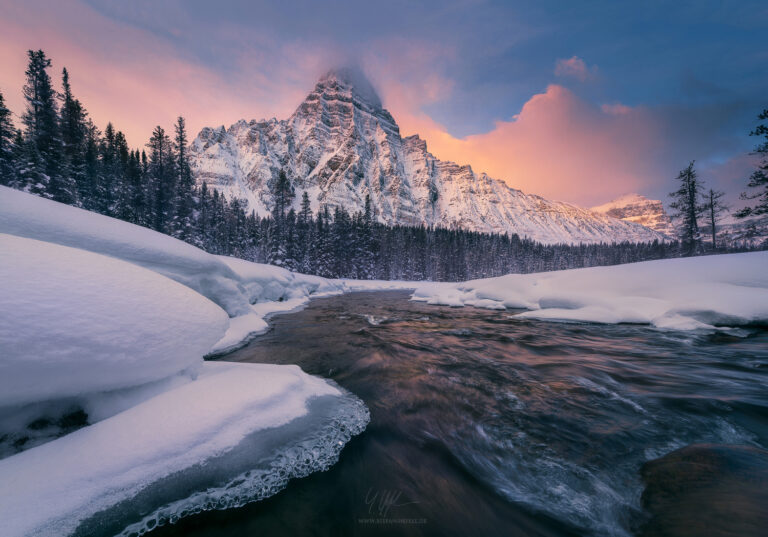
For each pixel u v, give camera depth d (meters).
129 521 1.86
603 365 5.92
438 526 2.08
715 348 6.79
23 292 2.28
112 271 3.08
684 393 4.41
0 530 1.55
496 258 74.00
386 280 50.81
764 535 1.69
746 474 2.35
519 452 2.99
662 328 8.79
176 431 2.48
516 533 2.03
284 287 16.75
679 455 2.79
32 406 2.28
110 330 2.59
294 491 2.33
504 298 15.66
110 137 37.44
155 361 2.87
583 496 2.37
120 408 2.65
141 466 2.15
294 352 6.89
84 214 6.85
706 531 1.82
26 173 17.80
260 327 8.91
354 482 2.50
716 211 28.45
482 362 6.21
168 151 33.94
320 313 13.91
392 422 3.61
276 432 2.85
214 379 3.35
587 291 12.52
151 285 3.34
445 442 3.18
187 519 1.97
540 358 6.53
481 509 2.25
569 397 4.38
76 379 2.34
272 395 3.27
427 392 4.59
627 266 13.55
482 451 3.01
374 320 11.91
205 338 3.56
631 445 3.08
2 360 1.98
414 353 6.97
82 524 1.74
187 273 7.82
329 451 2.86
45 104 21.80
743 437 3.22
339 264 43.56
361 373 5.50
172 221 28.12
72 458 2.07
